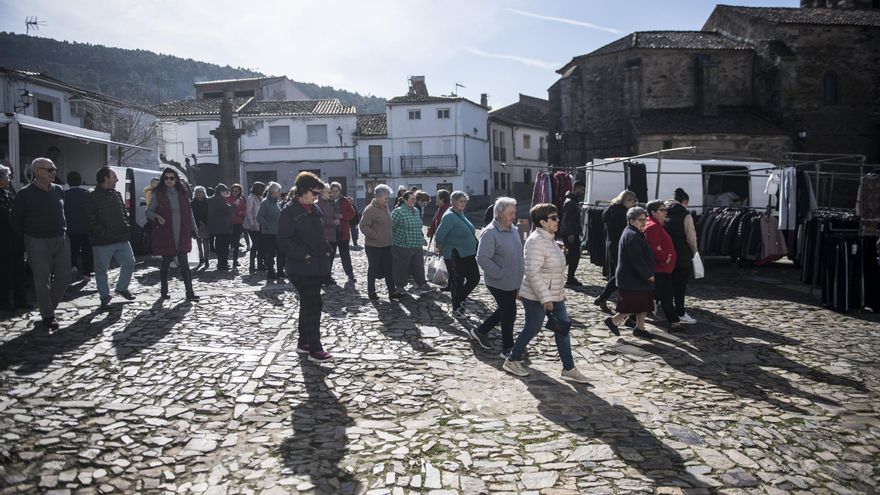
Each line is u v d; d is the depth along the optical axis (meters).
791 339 7.09
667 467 3.75
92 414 4.38
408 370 5.66
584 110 33.81
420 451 3.94
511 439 4.15
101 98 30.70
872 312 8.66
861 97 30.64
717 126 29.48
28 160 13.59
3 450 3.71
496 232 6.01
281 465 3.71
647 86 32.00
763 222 11.30
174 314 7.62
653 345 6.79
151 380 5.13
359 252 17.28
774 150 29.22
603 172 15.28
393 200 44.75
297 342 6.52
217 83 59.59
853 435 4.34
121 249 8.05
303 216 5.80
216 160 44.59
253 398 4.81
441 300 9.16
